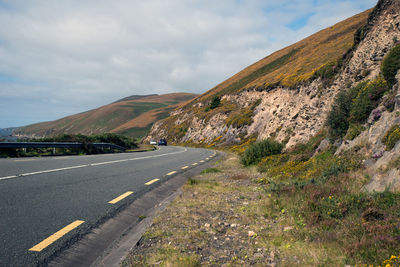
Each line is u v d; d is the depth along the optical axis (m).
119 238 4.01
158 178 9.15
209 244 3.77
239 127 41.28
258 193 7.00
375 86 8.83
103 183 7.60
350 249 3.22
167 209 5.45
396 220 3.78
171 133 79.25
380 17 13.63
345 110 10.11
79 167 10.58
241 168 13.09
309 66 36.31
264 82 48.81
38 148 18.52
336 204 4.82
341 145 9.30
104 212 4.92
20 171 8.67
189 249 3.55
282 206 5.45
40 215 4.47
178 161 16.11
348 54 16.66
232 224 4.57
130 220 4.88
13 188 6.18
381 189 5.11
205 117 62.56
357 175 6.45
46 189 6.33
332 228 4.04
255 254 3.41
